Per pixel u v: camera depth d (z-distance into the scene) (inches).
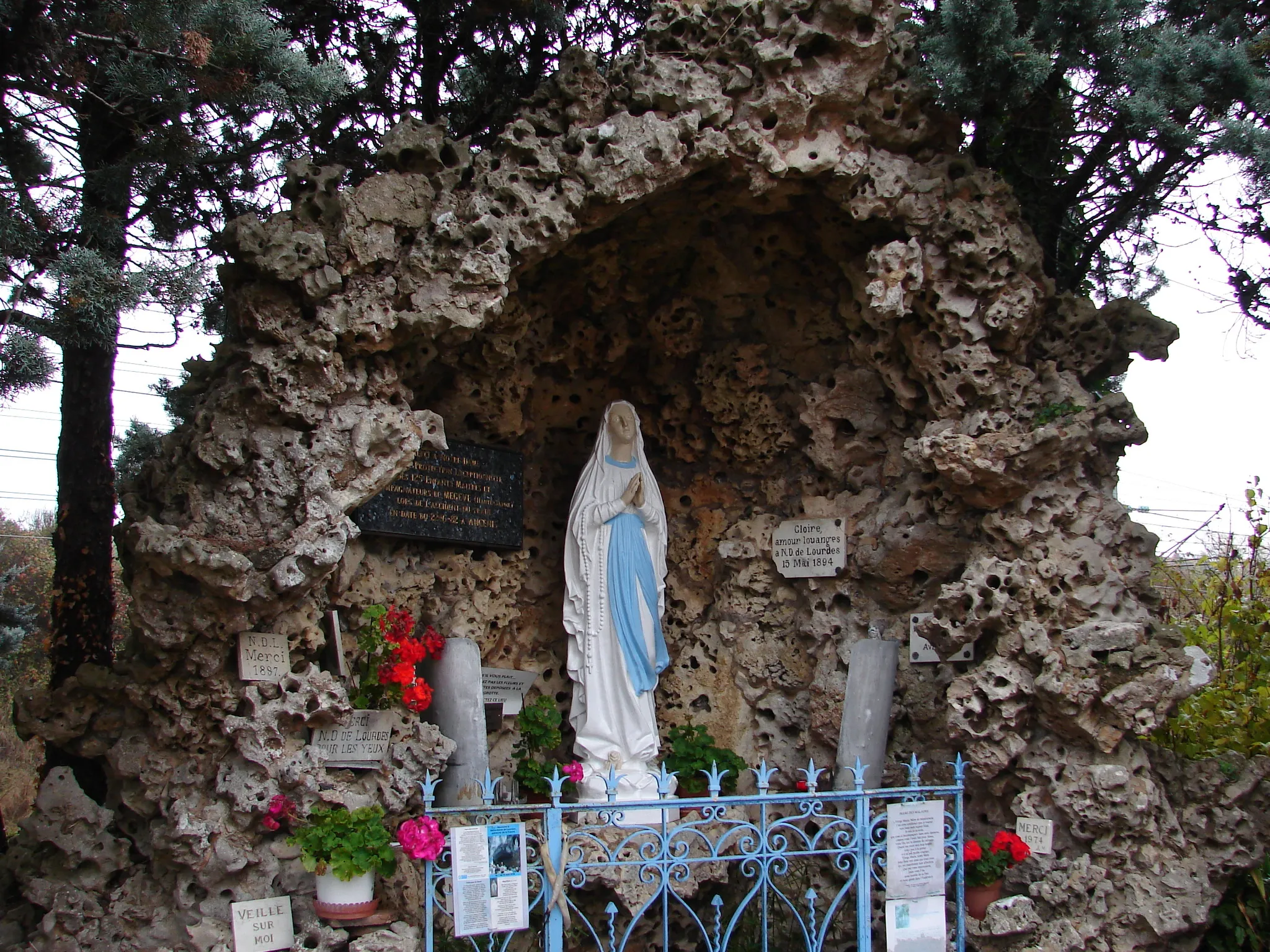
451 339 323.0
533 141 331.0
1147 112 331.3
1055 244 405.7
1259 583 407.5
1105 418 351.6
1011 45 330.0
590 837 338.3
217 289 387.2
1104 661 325.4
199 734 285.9
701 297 394.3
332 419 306.5
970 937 320.5
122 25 284.8
